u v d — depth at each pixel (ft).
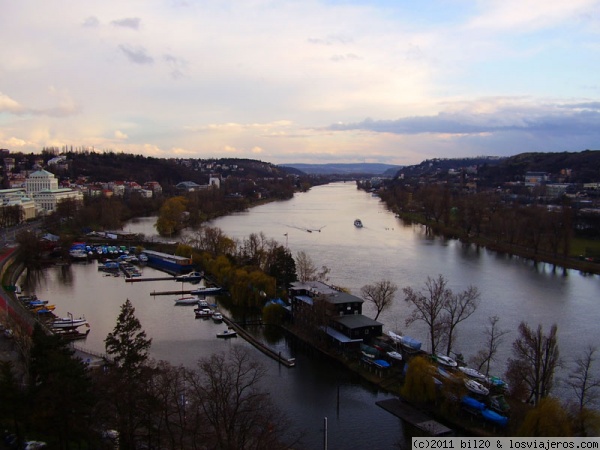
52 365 321.32
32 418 308.40
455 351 562.25
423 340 594.65
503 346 577.84
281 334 632.79
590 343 596.70
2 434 342.03
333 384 491.72
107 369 410.72
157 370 364.38
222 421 385.70
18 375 429.38
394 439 396.16
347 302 603.26
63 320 651.66
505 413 415.44
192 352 563.89
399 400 456.86
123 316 377.50
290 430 404.77
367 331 565.53
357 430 408.46
